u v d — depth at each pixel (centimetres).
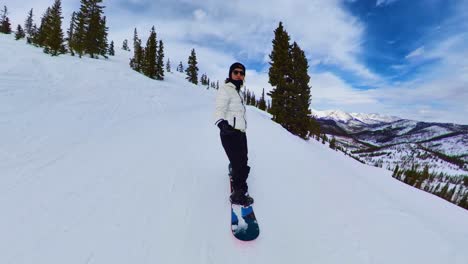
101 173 359
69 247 209
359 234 270
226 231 252
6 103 718
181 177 360
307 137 2792
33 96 873
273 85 2448
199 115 1030
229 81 292
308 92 2634
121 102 1122
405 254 245
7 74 1084
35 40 3297
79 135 559
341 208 325
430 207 1175
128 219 255
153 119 838
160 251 217
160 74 4212
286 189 353
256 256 225
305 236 259
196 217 269
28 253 198
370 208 336
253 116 1139
